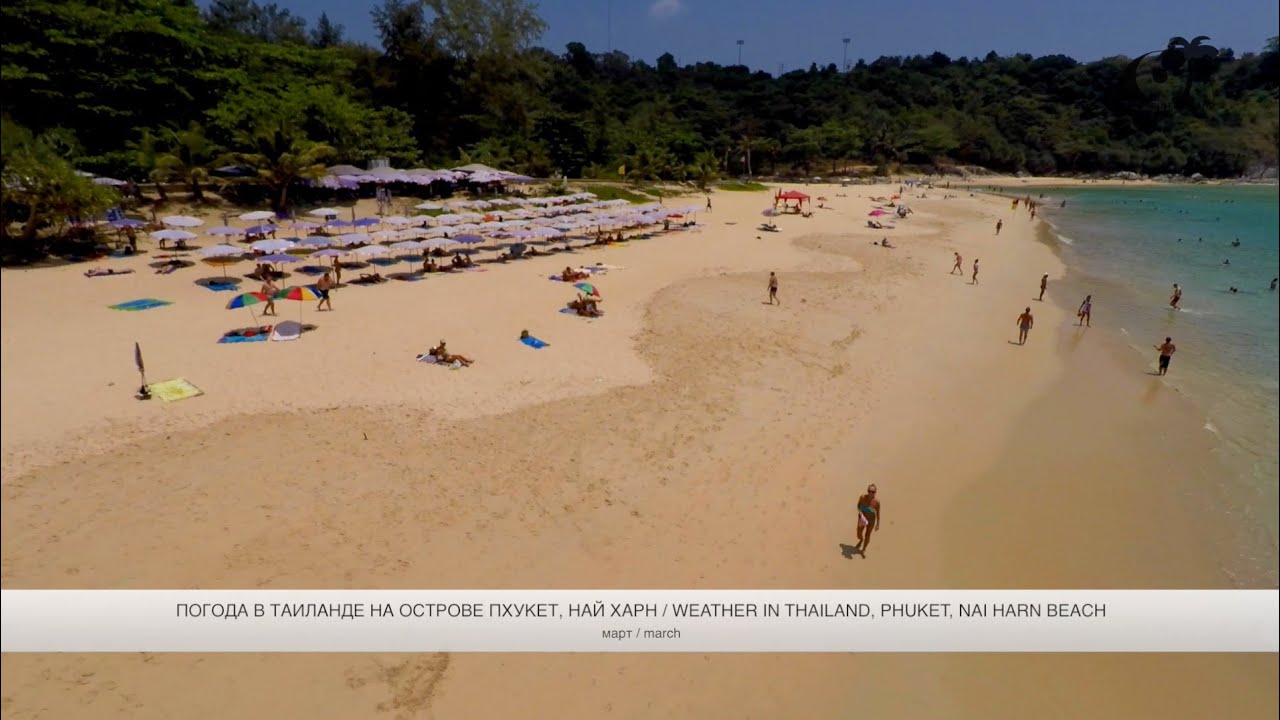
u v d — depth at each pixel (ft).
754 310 90.33
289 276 99.86
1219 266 142.10
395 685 29.63
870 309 94.07
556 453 50.06
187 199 139.03
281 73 183.62
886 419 59.11
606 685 30.27
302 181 149.48
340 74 208.64
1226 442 58.18
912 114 490.49
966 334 85.10
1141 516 46.37
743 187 290.97
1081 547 42.39
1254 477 52.31
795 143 416.87
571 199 178.50
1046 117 488.02
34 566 35.76
